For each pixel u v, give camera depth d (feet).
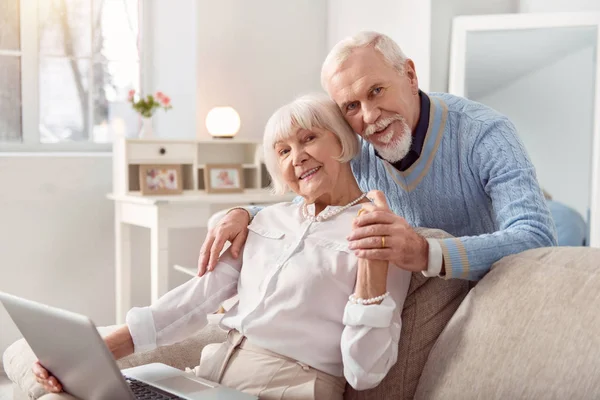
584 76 11.59
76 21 12.70
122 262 12.01
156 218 10.80
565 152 11.71
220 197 11.27
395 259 4.76
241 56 12.74
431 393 4.75
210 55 12.47
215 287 5.65
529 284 4.66
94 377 4.57
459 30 11.94
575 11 12.00
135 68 13.25
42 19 12.44
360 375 4.68
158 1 13.16
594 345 4.12
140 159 11.50
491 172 5.77
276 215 5.68
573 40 11.66
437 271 4.94
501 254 5.08
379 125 5.71
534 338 4.41
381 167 6.45
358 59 5.63
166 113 13.17
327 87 5.79
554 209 11.72
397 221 4.81
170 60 13.01
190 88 12.54
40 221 12.01
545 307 4.48
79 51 12.77
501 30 11.88
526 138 11.95
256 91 12.92
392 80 5.69
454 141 6.03
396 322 4.91
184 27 12.65
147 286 12.77
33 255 12.00
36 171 11.93
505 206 5.57
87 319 4.22
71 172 12.17
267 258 5.44
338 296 5.09
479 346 4.62
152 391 5.02
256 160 12.20
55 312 4.48
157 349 6.23
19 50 12.29
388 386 5.14
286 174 5.46
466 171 5.99
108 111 13.07
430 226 6.37
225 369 5.36
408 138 5.82
